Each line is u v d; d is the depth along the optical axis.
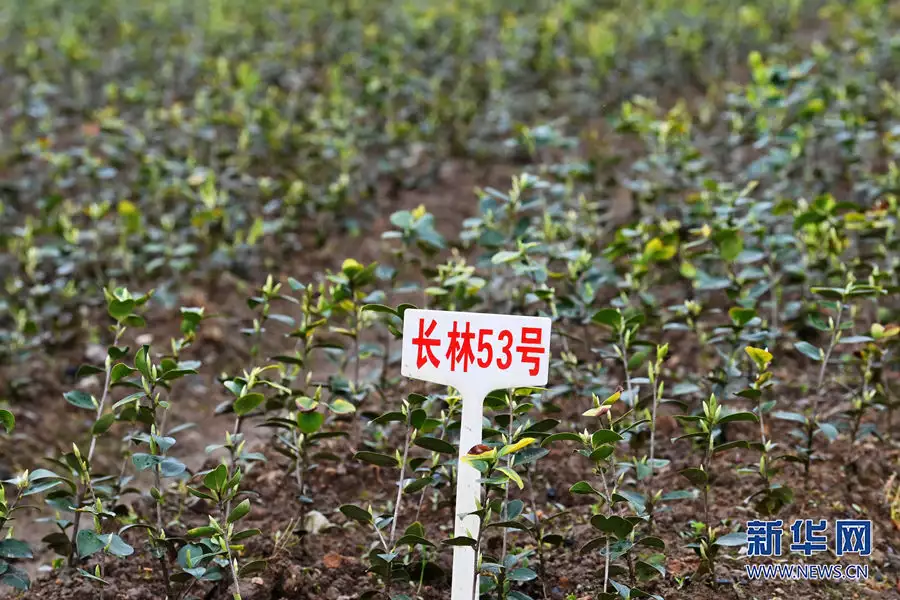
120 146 7.31
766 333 4.24
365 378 4.68
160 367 3.72
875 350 4.32
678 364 5.34
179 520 4.28
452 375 3.21
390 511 4.29
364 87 8.36
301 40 10.71
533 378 3.17
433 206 7.61
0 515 3.35
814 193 6.61
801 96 6.01
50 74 9.41
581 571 3.85
